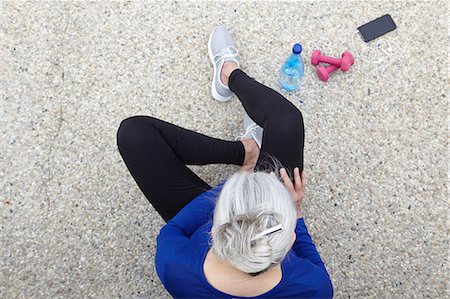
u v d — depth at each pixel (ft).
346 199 6.81
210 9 7.42
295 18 7.41
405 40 7.36
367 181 6.86
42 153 6.80
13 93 6.98
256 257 3.37
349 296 6.53
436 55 7.32
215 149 5.97
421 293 6.55
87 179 6.75
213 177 6.84
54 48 7.18
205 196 5.08
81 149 6.84
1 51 7.13
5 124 6.88
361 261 6.63
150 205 6.72
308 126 7.00
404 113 7.09
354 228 6.72
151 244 6.61
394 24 7.39
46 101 6.98
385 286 6.57
